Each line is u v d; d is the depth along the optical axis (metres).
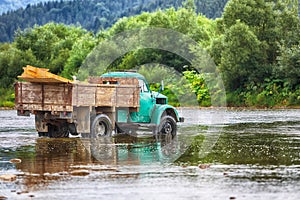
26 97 28.45
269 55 80.25
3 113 62.72
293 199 14.25
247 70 77.38
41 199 14.42
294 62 73.44
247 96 76.12
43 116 28.94
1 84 97.06
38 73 27.34
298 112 60.16
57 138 29.17
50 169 18.78
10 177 16.84
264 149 24.00
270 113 57.84
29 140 28.19
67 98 27.36
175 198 14.52
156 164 19.91
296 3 81.69
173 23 89.12
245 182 16.41
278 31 79.94
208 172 18.14
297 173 17.81
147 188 15.70
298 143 26.31
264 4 80.69
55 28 114.81
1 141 27.70
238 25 76.75
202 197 14.59
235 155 22.11
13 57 97.88
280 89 75.62
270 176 17.31
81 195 14.86
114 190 15.45
